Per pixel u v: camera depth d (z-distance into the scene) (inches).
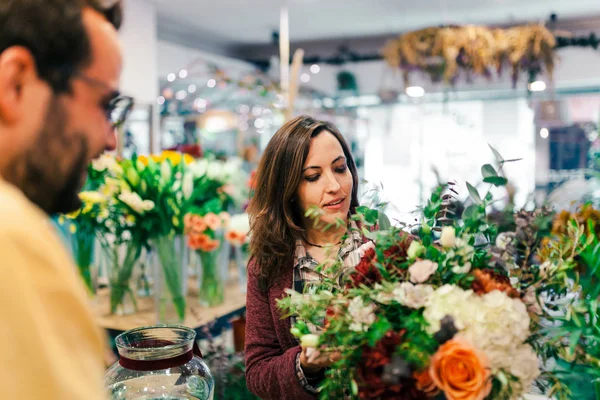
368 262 44.6
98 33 29.9
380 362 36.1
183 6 249.0
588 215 55.8
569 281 46.4
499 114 272.8
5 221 24.5
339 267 47.3
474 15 270.2
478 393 34.2
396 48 204.2
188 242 104.2
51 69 28.2
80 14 29.1
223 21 279.0
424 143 276.1
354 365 38.8
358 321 38.6
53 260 25.8
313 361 44.1
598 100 262.4
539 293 41.5
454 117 272.4
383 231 43.3
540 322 41.0
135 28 219.6
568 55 263.7
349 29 301.3
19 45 27.5
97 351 28.3
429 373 35.7
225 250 115.7
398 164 282.2
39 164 28.9
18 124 27.9
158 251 99.7
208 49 328.8
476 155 263.0
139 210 96.9
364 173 287.9
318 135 58.7
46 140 28.8
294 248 60.7
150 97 227.3
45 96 28.4
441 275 40.6
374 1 242.8
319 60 315.0
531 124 267.0
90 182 107.0
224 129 237.9
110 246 106.0
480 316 36.3
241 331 102.3
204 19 274.4
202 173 108.9
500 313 36.5
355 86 314.8
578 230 47.4
